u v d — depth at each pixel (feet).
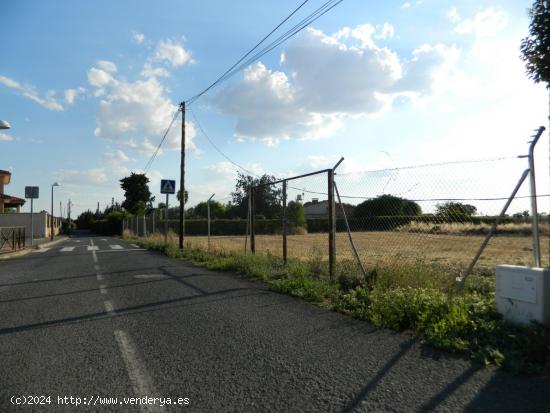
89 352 16.53
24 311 23.99
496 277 18.76
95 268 45.47
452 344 15.94
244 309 23.80
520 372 13.52
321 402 11.91
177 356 15.93
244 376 13.88
